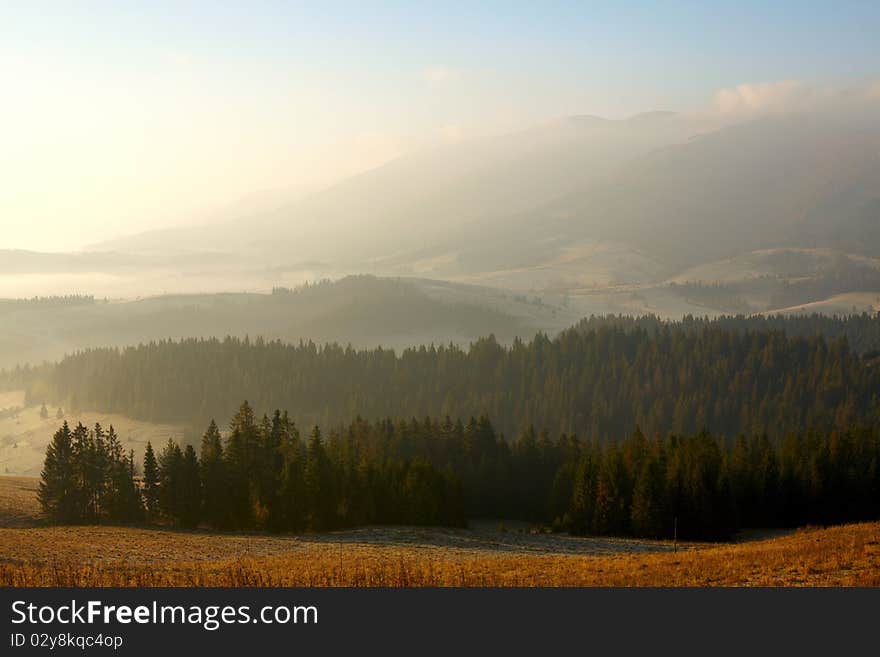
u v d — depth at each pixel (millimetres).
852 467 98625
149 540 69250
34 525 83938
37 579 43531
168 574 46875
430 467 96062
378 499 92750
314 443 90938
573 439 129625
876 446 101312
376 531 84438
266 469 89562
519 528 103250
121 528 80500
